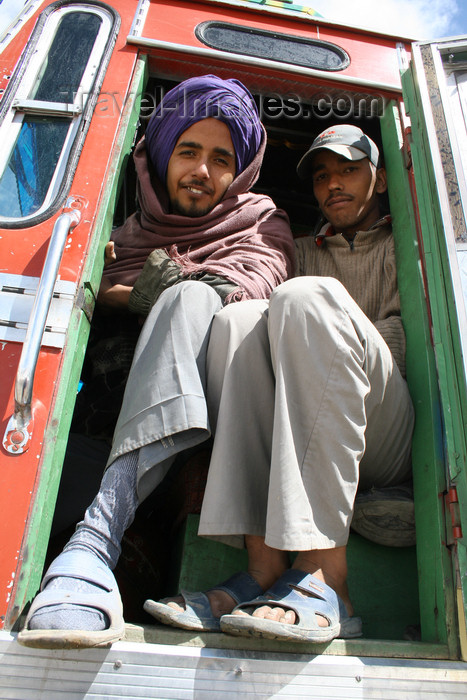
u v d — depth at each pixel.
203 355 1.50
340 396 1.35
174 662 1.15
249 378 1.45
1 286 1.64
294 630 1.16
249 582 1.34
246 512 1.34
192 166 2.18
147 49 2.31
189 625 1.21
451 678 1.25
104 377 2.06
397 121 2.34
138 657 1.15
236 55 2.36
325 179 2.31
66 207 1.82
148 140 2.28
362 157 2.25
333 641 1.26
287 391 1.35
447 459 1.55
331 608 1.26
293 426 1.33
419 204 1.90
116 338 2.11
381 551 1.68
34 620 1.10
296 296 1.42
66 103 2.08
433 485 1.55
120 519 1.33
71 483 1.90
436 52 2.06
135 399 1.44
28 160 1.94
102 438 2.02
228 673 1.17
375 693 1.20
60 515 1.86
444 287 1.71
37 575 1.32
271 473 1.29
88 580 1.18
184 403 1.38
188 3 2.48
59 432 1.46
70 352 1.56
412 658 1.29
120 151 2.00
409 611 1.60
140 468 1.35
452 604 1.39
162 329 1.52
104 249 1.86
